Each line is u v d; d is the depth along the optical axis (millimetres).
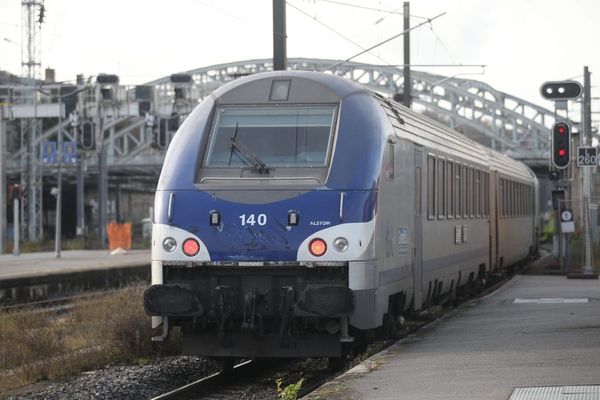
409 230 18172
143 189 136750
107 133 121625
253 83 16469
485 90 116812
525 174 43344
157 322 15641
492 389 11555
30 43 79188
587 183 36844
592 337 16484
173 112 59500
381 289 15727
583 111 42750
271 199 15062
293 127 15883
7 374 16828
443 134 22906
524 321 19828
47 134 96375
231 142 15828
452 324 19938
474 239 26469
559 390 11242
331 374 16219
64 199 118188
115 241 72250
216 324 15484
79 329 22469
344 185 15086
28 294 33031
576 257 45688
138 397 14898
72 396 14711
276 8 27203
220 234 15062
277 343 15305
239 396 14695
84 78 63875
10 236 97438
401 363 14289
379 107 16609
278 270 15062
